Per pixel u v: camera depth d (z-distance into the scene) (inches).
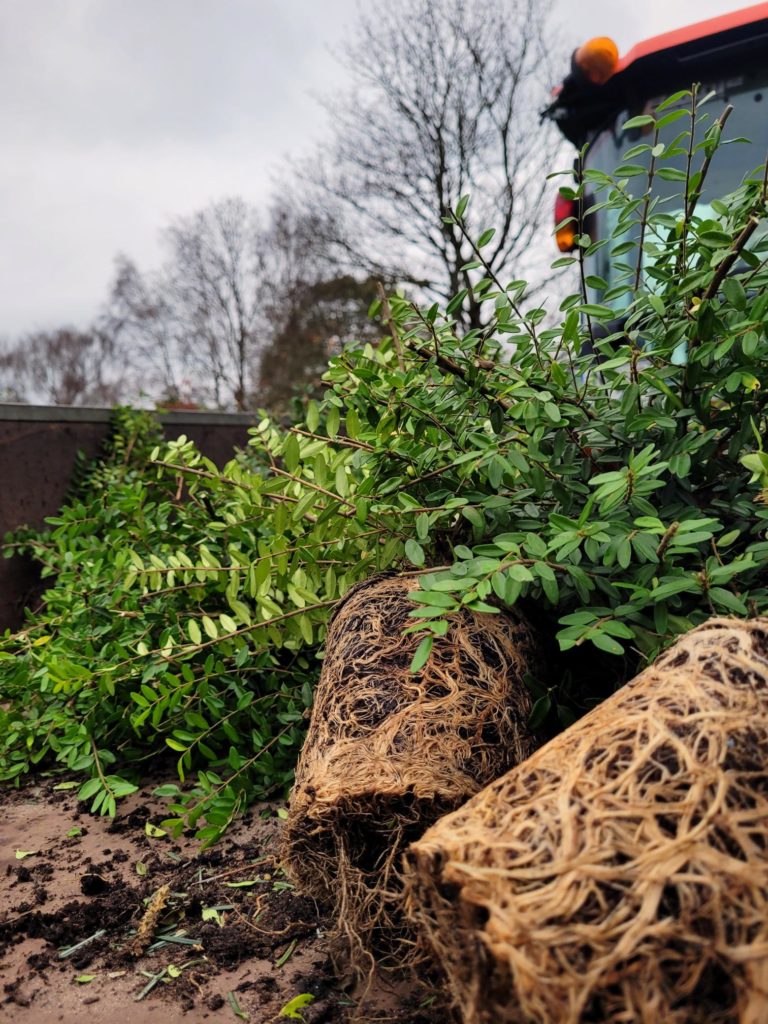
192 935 84.4
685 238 92.6
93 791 113.2
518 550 80.6
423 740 73.2
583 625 74.7
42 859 104.3
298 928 84.2
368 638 83.7
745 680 54.3
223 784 107.3
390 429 99.0
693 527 72.8
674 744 50.4
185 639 124.1
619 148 222.2
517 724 79.7
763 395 89.1
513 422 102.4
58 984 76.5
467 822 52.1
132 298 1306.6
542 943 43.4
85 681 116.3
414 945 65.5
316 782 70.8
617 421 97.3
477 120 635.5
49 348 1563.7
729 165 204.4
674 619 79.4
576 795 49.8
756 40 204.7
